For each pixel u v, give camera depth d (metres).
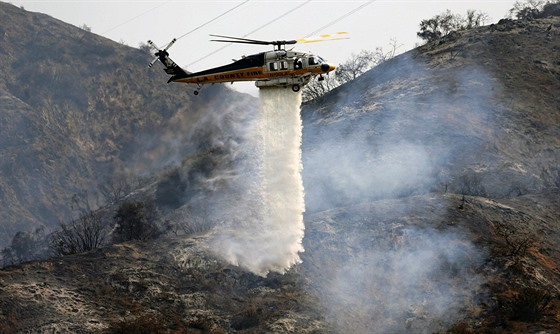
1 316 44.31
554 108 87.25
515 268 49.31
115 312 46.09
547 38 105.31
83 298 46.97
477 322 45.59
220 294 48.72
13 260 84.00
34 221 152.00
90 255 51.09
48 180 164.00
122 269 49.72
